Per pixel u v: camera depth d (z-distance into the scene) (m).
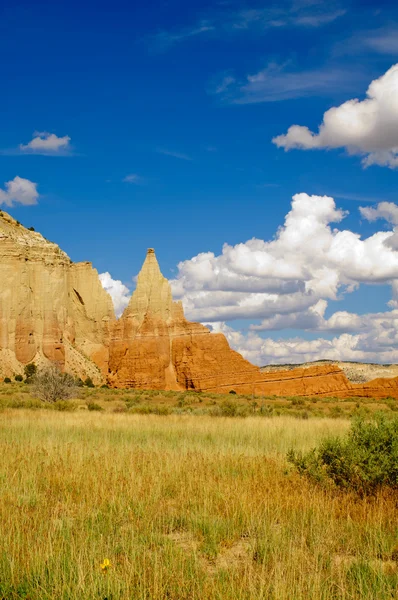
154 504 11.16
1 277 121.00
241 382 118.56
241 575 7.97
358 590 7.62
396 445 13.20
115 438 23.06
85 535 9.36
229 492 12.02
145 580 7.61
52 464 15.01
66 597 7.30
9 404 47.09
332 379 112.06
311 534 9.62
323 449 14.30
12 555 8.30
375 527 9.82
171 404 73.81
